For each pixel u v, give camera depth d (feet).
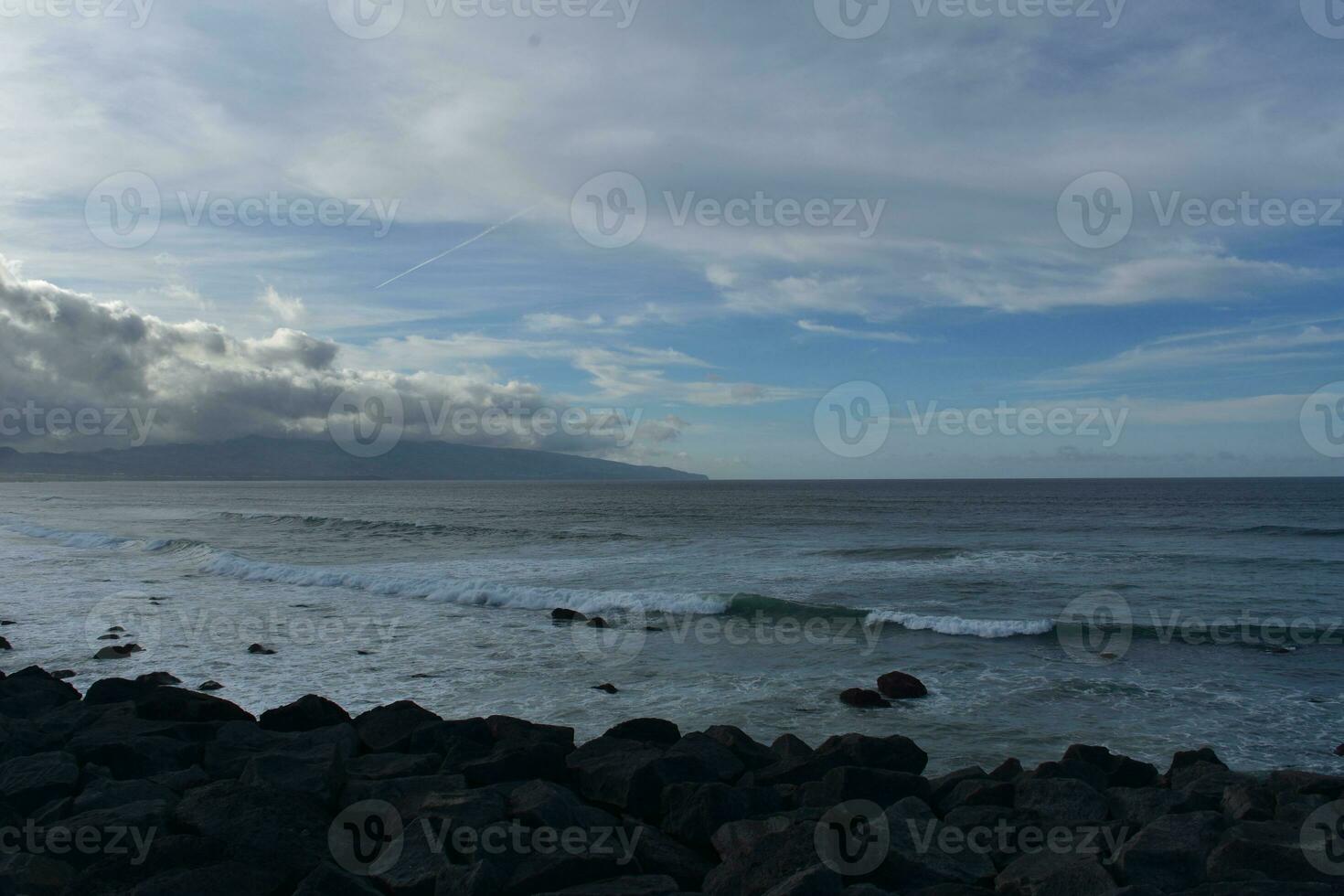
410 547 126.72
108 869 19.13
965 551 118.93
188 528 170.19
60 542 135.23
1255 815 23.58
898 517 207.82
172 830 21.65
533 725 31.30
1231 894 18.16
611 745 28.50
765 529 165.17
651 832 23.11
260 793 22.12
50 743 29.66
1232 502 274.36
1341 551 119.14
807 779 27.20
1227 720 39.83
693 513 233.35
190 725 30.58
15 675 38.52
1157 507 243.40
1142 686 45.88
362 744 30.68
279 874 19.26
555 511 248.32
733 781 27.17
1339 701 43.09
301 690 43.14
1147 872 19.67
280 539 140.77
